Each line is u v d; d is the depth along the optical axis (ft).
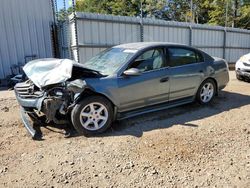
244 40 57.06
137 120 15.60
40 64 14.16
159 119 15.79
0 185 9.02
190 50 17.58
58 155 11.14
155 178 9.41
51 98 12.85
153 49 15.57
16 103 20.58
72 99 13.10
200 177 9.47
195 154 11.20
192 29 46.19
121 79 14.02
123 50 15.93
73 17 32.91
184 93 17.11
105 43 36.17
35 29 35.94
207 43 49.60
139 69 14.80
